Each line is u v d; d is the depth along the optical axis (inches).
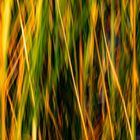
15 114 57.7
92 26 59.1
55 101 58.9
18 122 57.1
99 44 60.8
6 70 56.9
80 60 59.4
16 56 57.6
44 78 57.9
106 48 59.9
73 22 58.3
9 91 57.7
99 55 59.5
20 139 57.3
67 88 59.4
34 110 56.7
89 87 60.7
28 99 57.2
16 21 57.1
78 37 59.1
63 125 59.8
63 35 58.2
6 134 58.0
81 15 58.7
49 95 58.4
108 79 60.6
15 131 57.5
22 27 55.7
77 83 59.4
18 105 57.4
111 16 60.4
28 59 56.7
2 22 56.2
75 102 59.6
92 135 60.7
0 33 56.2
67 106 59.7
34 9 56.7
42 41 56.6
